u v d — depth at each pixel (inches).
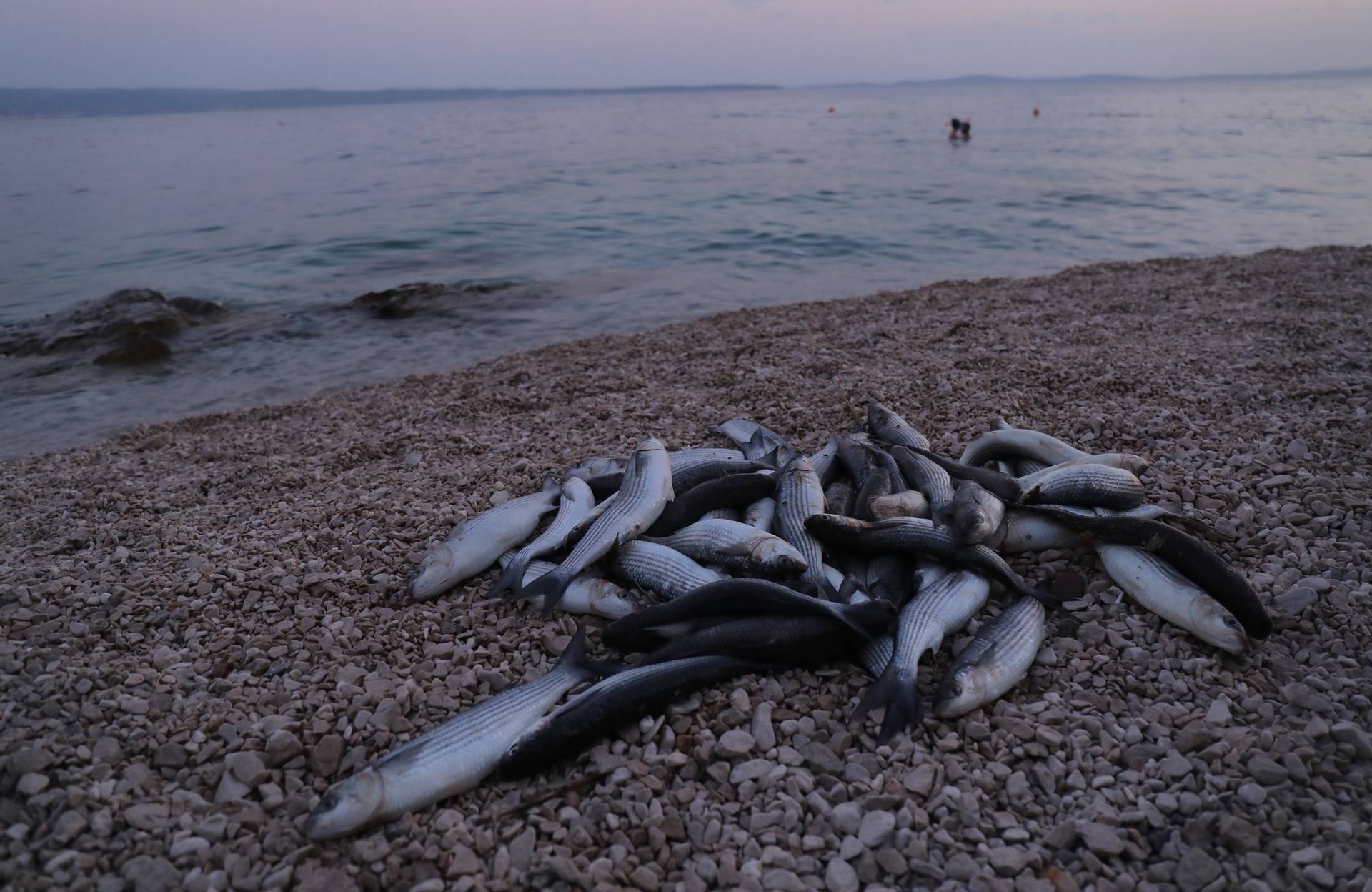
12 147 805.9
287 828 45.1
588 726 48.8
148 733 50.2
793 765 47.9
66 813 44.6
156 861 42.9
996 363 101.9
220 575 65.0
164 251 237.0
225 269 214.7
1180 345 107.0
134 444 102.7
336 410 109.8
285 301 183.2
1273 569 60.6
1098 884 41.1
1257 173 347.3
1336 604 56.5
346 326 163.3
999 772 46.9
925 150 489.1
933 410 88.6
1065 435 80.9
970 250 214.7
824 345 116.0
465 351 145.0
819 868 42.4
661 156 495.5
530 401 103.0
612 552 62.8
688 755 49.1
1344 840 42.3
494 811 45.7
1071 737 48.8
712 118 1139.9
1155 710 50.3
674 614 55.2
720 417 92.7
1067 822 43.5
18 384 136.3
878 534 60.2
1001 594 60.8
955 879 41.5
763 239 233.6
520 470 82.0
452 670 55.7
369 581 65.2
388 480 82.7
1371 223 231.8
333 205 314.5
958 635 57.4
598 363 118.6
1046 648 55.7
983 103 1697.8
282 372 138.5
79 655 56.4
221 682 54.1
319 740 50.1
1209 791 45.1
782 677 54.1
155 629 59.4
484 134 845.2
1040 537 63.8
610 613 59.0
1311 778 45.5
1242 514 66.0
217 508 79.4
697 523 63.1
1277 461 73.7
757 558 58.2
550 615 60.6
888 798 45.2
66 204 328.8
